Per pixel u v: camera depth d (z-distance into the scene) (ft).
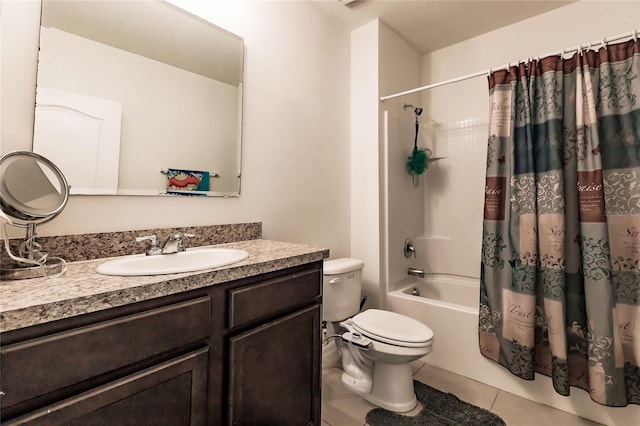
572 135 5.10
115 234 3.71
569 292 5.06
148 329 2.45
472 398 5.48
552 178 5.07
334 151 7.24
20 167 2.81
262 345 3.35
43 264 2.77
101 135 3.73
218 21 4.95
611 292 4.53
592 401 4.90
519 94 5.59
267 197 5.69
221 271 2.95
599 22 6.63
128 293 2.33
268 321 3.47
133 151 3.99
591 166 4.76
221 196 4.95
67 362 2.05
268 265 3.42
